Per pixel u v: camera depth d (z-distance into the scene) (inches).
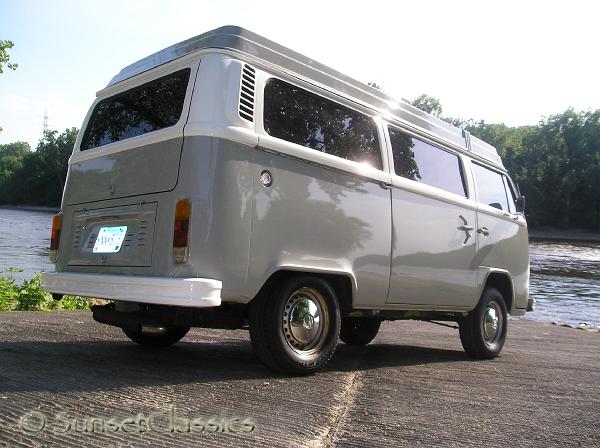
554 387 175.9
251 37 163.8
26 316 269.1
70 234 183.9
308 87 174.2
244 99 154.1
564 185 3324.3
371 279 185.6
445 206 224.1
